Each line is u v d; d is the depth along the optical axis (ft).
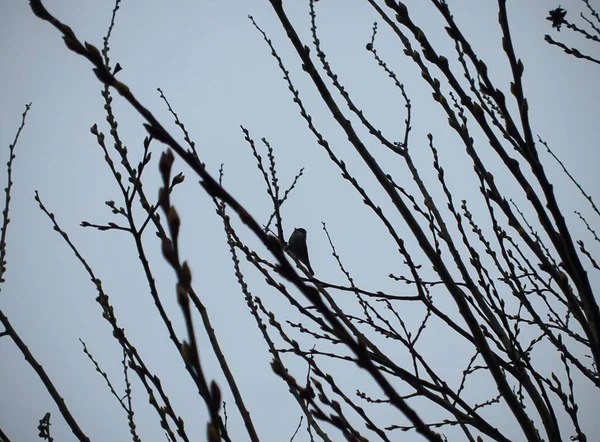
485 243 12.73
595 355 8.78
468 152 9.86
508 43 7.86
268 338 11.04
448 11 8.29
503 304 10.59
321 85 9.84
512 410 8.77
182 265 3.86
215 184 4.36
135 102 4.44
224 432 5.89
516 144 8.36
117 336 9.16
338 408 7.70
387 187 9.61
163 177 4.08
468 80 10.08
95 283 10.55
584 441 10.26
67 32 4.56
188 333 3.79
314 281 11.40
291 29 9.83
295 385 6.82
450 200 11.00
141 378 8.50
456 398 10.16
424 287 11.84
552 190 8.02
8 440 8.49
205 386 3.82
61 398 9.57
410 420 5.27
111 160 9.66
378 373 5.00
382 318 11.78
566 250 8.21
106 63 11.35
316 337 11.39
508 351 10.50
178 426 8.01
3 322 9.96
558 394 10.68
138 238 8.96
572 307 9.17
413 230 9.34
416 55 10.05
